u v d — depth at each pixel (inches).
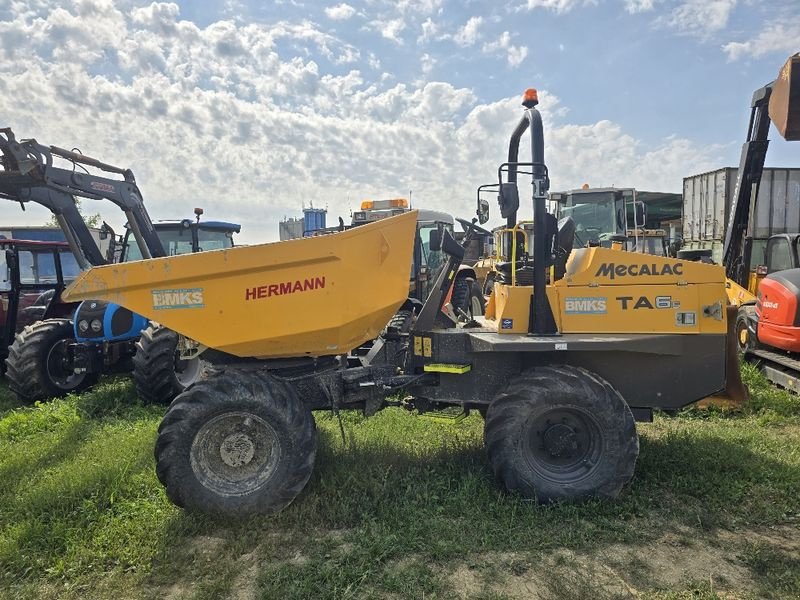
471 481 147.5
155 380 244.7
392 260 150.9
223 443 139.9
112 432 205.5
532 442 146.0
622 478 140.6
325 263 144.1
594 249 155.5
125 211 278.4
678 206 825.5
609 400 140.6
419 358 165.8
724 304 154.7
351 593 106.6
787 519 133.7
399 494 145.1
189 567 117.6
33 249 331.3
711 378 155.6
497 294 174.1
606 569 115.0
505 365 158.6
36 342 264.1
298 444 139.3
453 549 120.4
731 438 183.5
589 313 154.6
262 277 143.7
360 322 148.8
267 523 133.6
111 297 142.4
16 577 115.5
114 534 128.0
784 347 248.2
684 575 112.7
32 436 207.0
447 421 164.9
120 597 109.0
